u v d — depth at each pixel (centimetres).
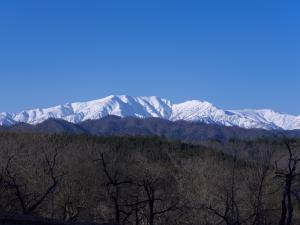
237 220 5853
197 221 7212
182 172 8544
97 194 7362
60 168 7344
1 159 6931
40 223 4650
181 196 7356
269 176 6247
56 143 8550
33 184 7119
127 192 7219
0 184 6194
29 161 7450
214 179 7556
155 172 7300
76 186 7419
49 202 7338
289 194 5131
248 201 6706
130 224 7475
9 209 6538
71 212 7394
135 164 7800
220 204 7100
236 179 6969
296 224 6869
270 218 6694
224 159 8369
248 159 6769
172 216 7225
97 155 7756
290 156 5144
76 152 8200
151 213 6406
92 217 7412
